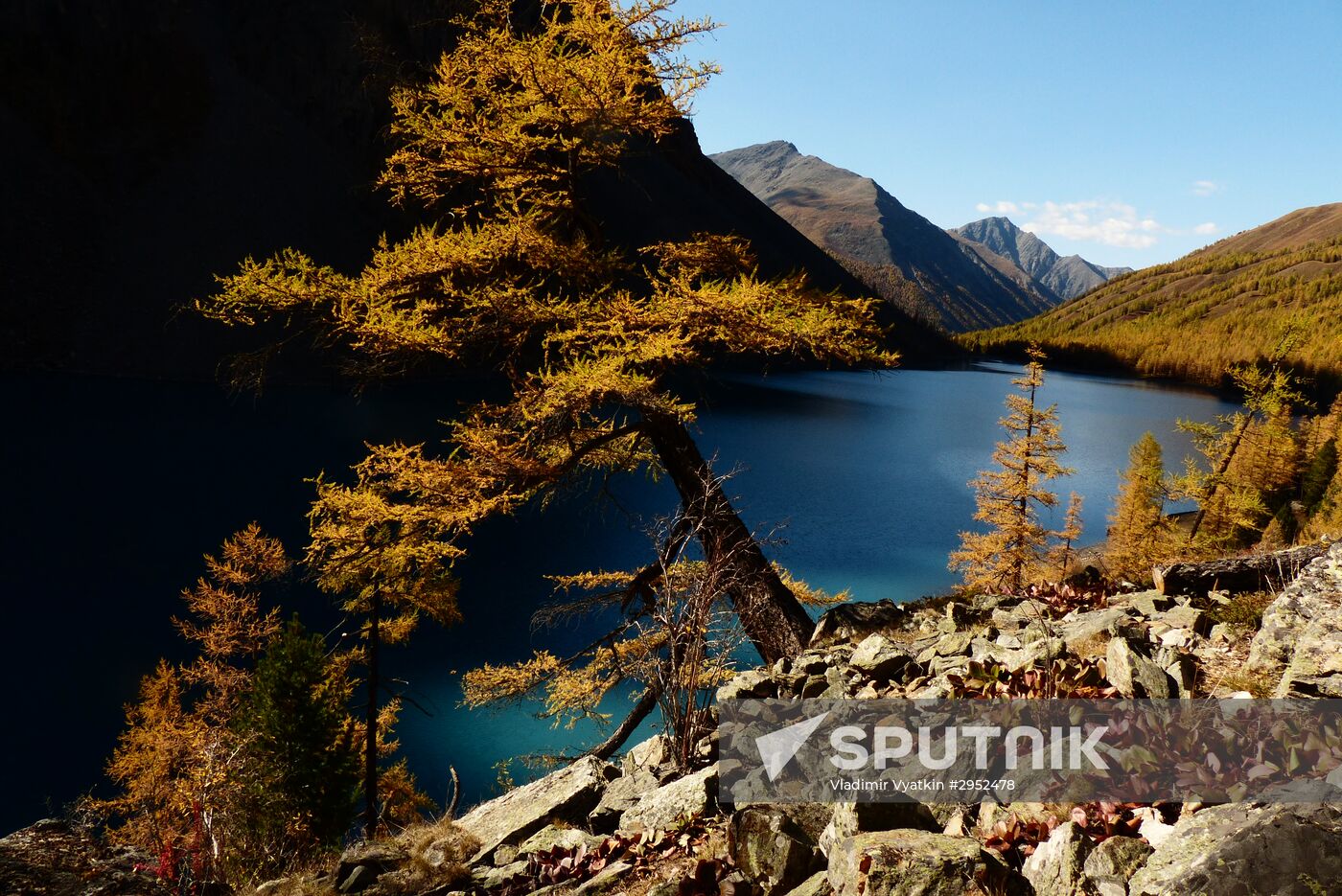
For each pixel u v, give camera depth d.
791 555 70.88
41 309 128.62
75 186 145.50
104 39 155.00
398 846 7.04
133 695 39.88
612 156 12.58
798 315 10.20
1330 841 2.56
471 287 11.21
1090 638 6.24
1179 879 2.59
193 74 163.88
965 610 8.60
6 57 144.75
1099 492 99.12
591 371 9.79
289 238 155.38
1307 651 4.46
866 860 3.33
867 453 123.56
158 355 130.00
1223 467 40.31
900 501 93.88
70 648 44.28
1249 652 5.10
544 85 11.27
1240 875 2.54
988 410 184.75
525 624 51.22
